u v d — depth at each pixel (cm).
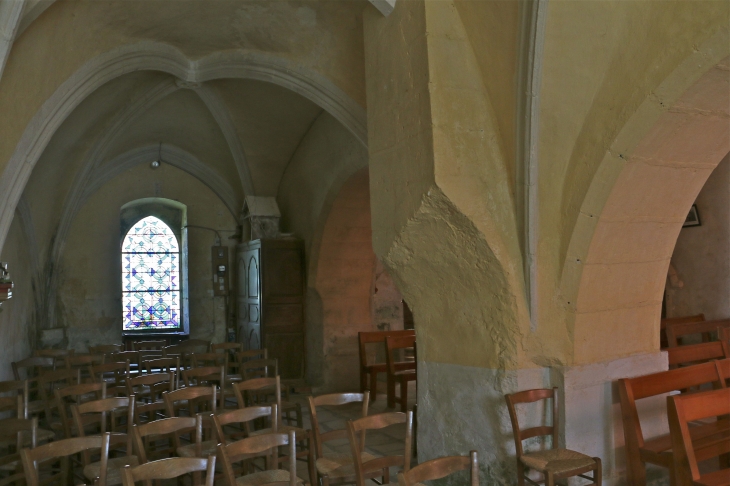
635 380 439
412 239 491
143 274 1159
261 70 711
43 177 886
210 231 1150
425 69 463
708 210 779
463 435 496
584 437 460
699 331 704
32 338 941
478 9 461
